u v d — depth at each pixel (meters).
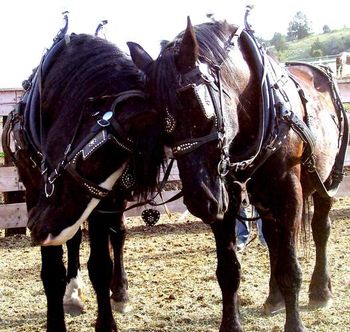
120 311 3.84
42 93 3.12
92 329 3.59
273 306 3.69
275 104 2.98
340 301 3.93
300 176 3.25
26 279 4.73
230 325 3.13
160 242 5.77
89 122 2.89
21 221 6.16
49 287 3.17
